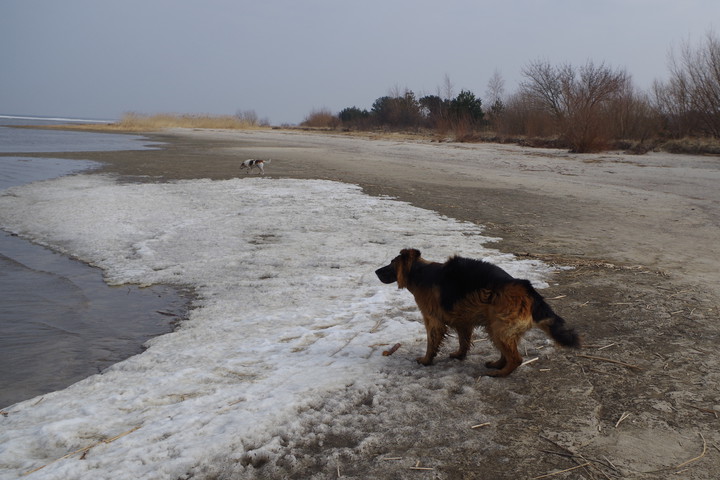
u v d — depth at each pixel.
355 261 8.87
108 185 17.16
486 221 12.13
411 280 5.19
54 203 14.04
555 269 8.20
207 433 3.93
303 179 18.98
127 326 6.61
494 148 33.03
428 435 3.88
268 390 4.58
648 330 5.81
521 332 4.55
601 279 7.69
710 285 7.34
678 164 23.50
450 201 14.86
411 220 12.10
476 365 5.10
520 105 41.50
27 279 8.41
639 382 4.64
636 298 6.84
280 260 9.00
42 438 3.96
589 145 28.98
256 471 3.53
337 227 11.34
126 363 5.39
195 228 11.34
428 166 24.11
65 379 5.25
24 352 5.86
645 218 12.56
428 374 4.90
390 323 6.16
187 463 3.58
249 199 14.62
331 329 6.02
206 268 8.76
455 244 9.84
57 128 67.81
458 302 4.73
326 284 7.71
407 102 61.03
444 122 47.19
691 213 13.20
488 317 4.65
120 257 9.50
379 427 4.00
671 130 32.25
